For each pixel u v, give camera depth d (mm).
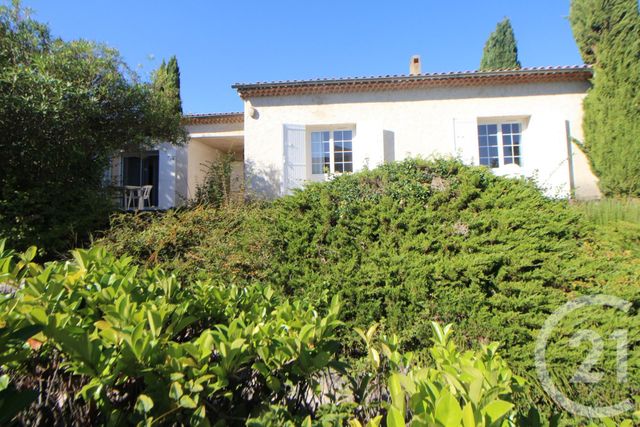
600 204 6395
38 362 1344
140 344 1202
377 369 1641
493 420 993
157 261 4449
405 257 3600
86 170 7531
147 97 8680
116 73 7875
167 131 9711
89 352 1143
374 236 4062
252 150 10727
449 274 3385
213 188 8984
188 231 4965
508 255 3451
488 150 10727
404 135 10484
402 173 4527
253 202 6445
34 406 1275
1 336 1099
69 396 1297
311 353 1520
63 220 6410
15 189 6453
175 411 1138
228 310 1946
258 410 1297
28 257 2084
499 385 1243
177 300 1935
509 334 2945
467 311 3148
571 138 9906
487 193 4176
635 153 8453
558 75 9867
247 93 10719
